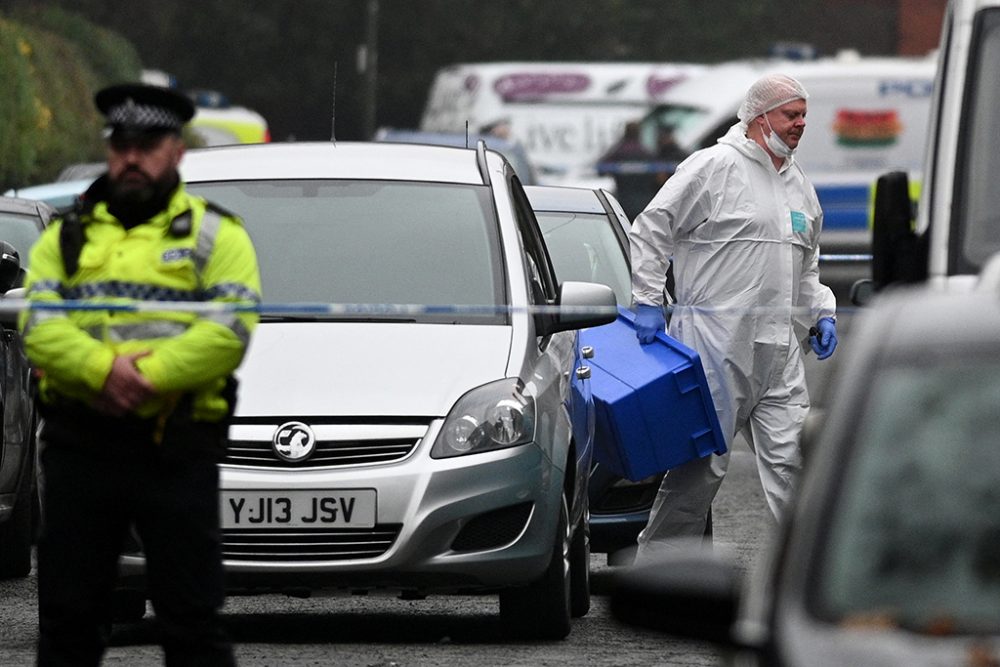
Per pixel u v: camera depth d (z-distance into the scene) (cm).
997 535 1200
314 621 3002
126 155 1947
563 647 2750
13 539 3562
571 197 3916
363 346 2777
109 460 1912
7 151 9350
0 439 3291
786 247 3203
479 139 3297
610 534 3362
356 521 2633
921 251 2833
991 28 2814
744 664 1230
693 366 3112
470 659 2633
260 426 2664
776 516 3209
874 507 1221
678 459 3119
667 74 13325
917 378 1273
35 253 1984
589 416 3089
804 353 3328
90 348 1891
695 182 3186
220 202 3042
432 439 2666
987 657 1136
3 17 10269
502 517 2677
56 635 1962
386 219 3012
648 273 3183
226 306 1941
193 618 1948
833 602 1188
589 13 19112
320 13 18788
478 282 2920
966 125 2795
